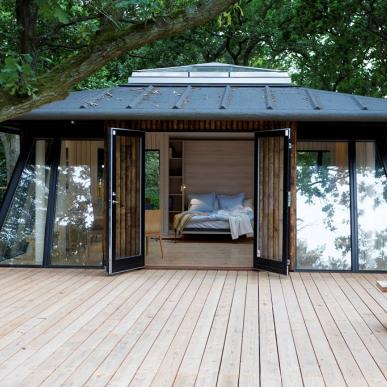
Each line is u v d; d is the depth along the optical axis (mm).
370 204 8344
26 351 4500
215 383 3834
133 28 2969
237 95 8867
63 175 8594
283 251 7797
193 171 14141
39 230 8602
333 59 15164
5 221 8562
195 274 8055
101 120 8250
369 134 8398
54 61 12539
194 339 4848
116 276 7836
